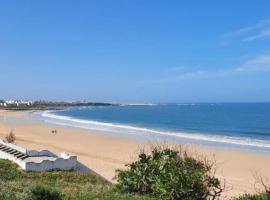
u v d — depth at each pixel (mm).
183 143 53750
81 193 16078
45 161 25203
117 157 39156
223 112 167000
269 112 160625
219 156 41688
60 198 13609
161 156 16953
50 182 21219
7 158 28328
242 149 48219
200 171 14867
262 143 55688
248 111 174125
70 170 26125
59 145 49656
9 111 180500
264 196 12867
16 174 22906
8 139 45250
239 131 77812
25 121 103250
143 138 60594
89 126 87062
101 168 30953
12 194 14039
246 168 34750
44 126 84562
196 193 14250
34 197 13156
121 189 17203
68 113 170375
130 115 151250
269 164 37031
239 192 24781
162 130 78312
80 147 47875
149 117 134000
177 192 14156
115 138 59906
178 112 175125
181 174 14422
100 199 15039
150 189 16672
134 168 17422
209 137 64188
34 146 47000
